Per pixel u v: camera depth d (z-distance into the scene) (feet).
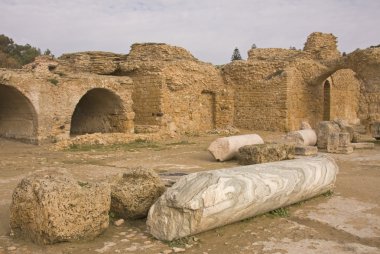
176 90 81.15
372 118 86.43
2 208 23.36
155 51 84.99
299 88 92.32
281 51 103.19
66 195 17.15
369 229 19.65
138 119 80.64
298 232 19.17
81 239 17.65
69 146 57.21
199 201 17.26
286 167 22.95
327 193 26.58
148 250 16.79
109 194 18.83
